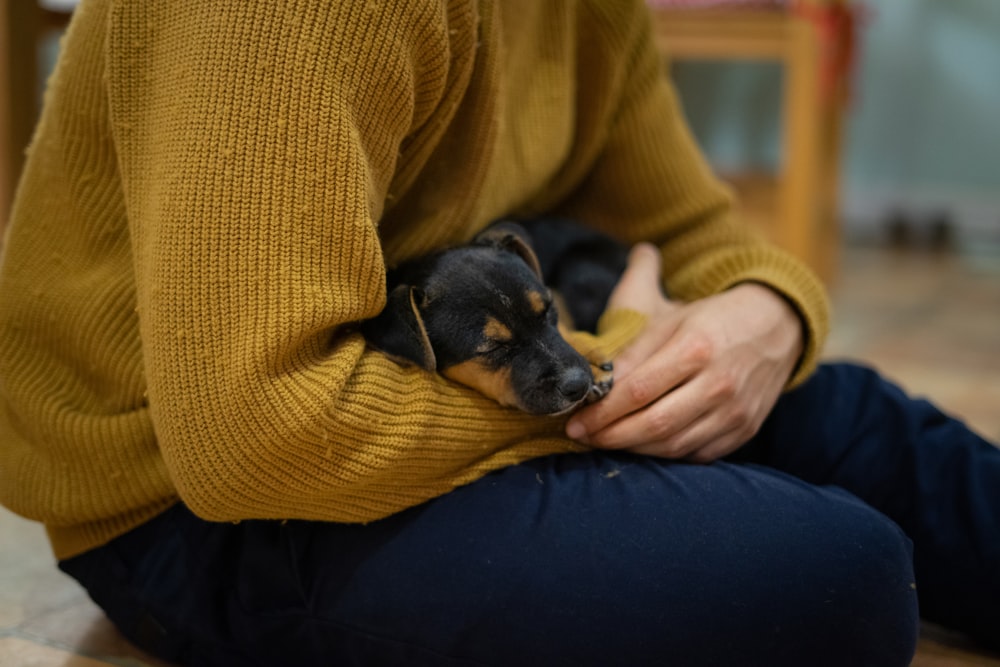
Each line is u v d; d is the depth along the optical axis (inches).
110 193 55.7
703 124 253.0
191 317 48.4
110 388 56.4
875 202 257.6
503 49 62.6
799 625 52.0
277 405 48.4
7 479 59.1
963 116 245.9
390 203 60.2
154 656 64.5
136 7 51.1
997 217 248.1
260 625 57.9
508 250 66.4
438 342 59.9
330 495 52.2
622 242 82.8
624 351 65.1
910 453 67.3
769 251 73.7
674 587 52.5
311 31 48.7
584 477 57.8
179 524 60.0
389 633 54.9
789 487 56.6
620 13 75.0
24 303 57.6
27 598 72.4
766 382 65.8
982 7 237.3
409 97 52.6
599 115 77.2
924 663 65.4
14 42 104.7
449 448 55.9
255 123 48.1
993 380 134.1
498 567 53.7
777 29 159.5
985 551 63.5
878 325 167.8
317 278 49.0
